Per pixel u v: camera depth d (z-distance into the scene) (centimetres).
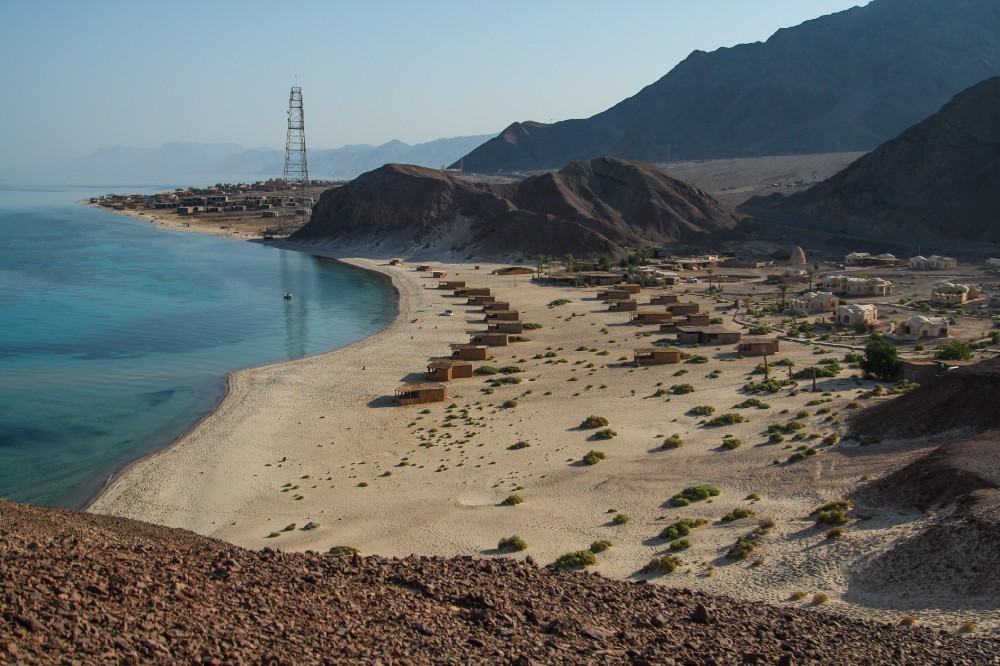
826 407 7700
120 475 6900
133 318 14900
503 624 2958
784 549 4597
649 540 5053
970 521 4103
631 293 17288
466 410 8700
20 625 2236
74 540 3098
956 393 6481
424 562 3759
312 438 7838
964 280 17462
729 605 3556
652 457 6812
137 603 2581
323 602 2919
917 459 5541
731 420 7638
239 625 2586
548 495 6044
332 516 5844
